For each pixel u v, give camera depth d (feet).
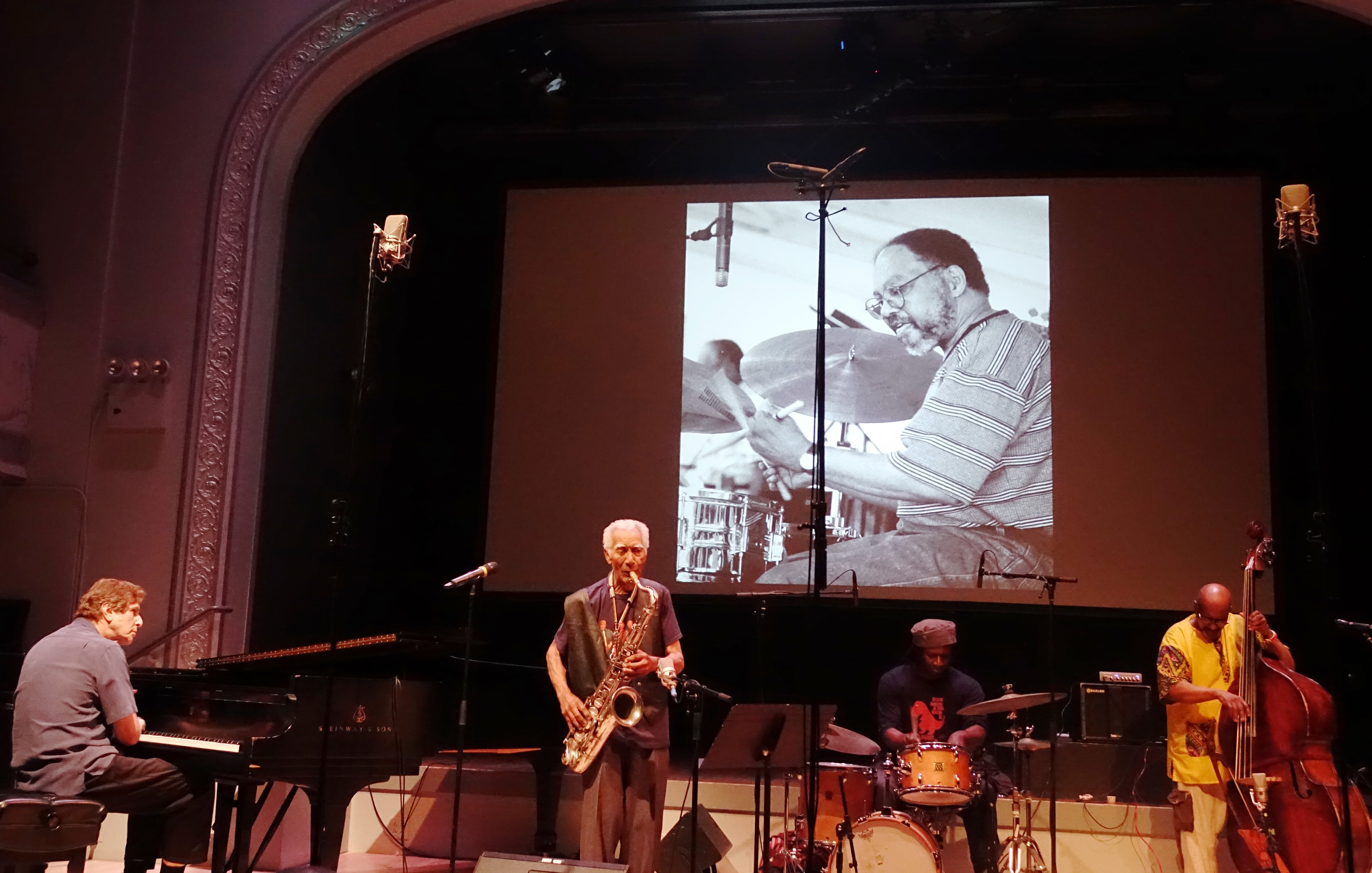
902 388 25.85
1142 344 25.34
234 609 22.20
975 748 17.57
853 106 26.68
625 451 26.53
